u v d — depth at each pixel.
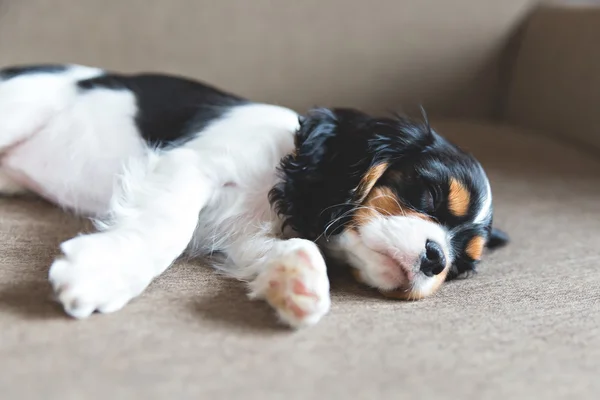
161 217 0.56
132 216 0.56
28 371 0.45
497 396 0.47
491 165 0.94
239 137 0.63
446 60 1.18
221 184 0.62
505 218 0.79
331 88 1.12
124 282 0.51
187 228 0.57
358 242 0.58
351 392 0.46
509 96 1.24
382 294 0.58
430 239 0.58
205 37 1.05
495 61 1.21
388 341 0.51
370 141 0.61
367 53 1.13
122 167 0.63
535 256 0.69
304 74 1.10
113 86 0.68
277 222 0.62
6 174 0.69
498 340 0.52
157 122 0.66
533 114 1.18
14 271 0.54
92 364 0.46
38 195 0.70
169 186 0.58
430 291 0.58
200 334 0.49
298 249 0.53
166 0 1.03
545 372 0.49
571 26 1.11
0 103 0.66
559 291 0.61
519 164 0.96
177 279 0.56
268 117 0.65
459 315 0.55
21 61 0.97
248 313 0.52
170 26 1.03
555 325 0.55
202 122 0.65
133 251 0.53
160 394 0.44
